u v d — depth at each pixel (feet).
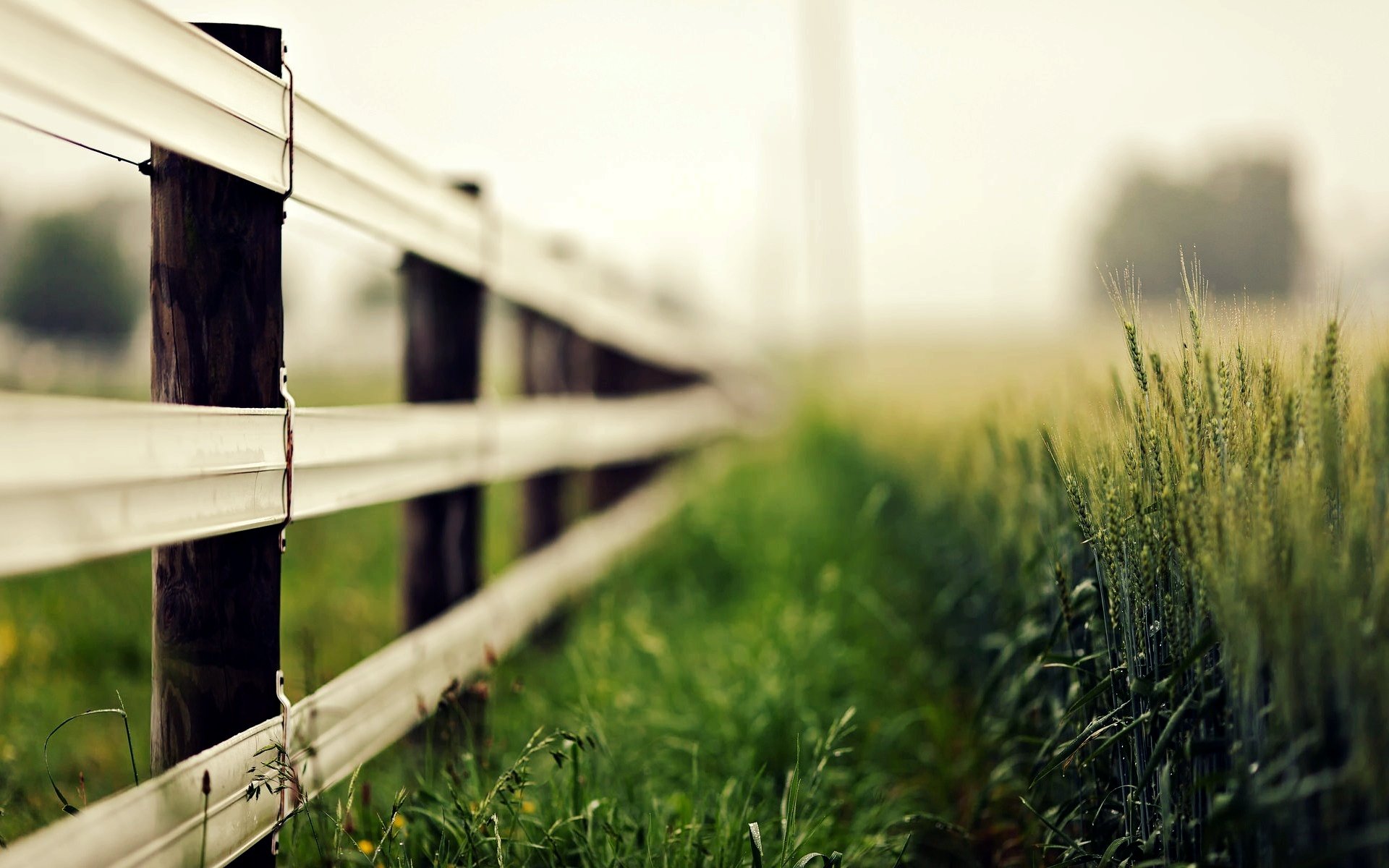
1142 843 6.25
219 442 5.45
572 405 15.01
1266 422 6.10
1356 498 5.29
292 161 6.40
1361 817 4.88
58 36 4.22
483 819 6.85
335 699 6.99
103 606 14.17
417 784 8.47
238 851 5.82
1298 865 4.66
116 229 127.34
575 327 15.29
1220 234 241.76
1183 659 5.70
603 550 16.66
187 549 6.09
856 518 20.70
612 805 7.88
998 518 12.01
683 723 10.42
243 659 6.17
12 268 124.98
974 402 18.35
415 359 10.48
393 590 16.72
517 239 11.86
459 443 10.06
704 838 7.83
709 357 33.96
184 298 6.01
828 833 8.37
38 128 5.33
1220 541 5.59
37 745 9.68
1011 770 9.16
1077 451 7.47
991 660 11.25
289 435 6.30
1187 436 6.23
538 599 12.64
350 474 7.43
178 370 6.03
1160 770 6.14
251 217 6.12
